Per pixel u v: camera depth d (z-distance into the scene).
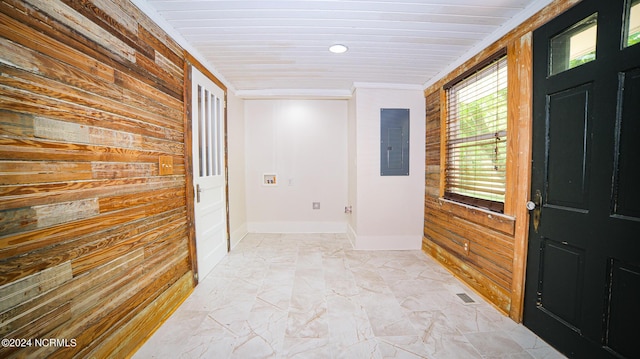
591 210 1.32
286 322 1.79
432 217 3.05
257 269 2.70
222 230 3.01
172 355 1.49
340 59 2.48
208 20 1.81
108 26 1.34
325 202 4.16
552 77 1.53
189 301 2.07
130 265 1.50
